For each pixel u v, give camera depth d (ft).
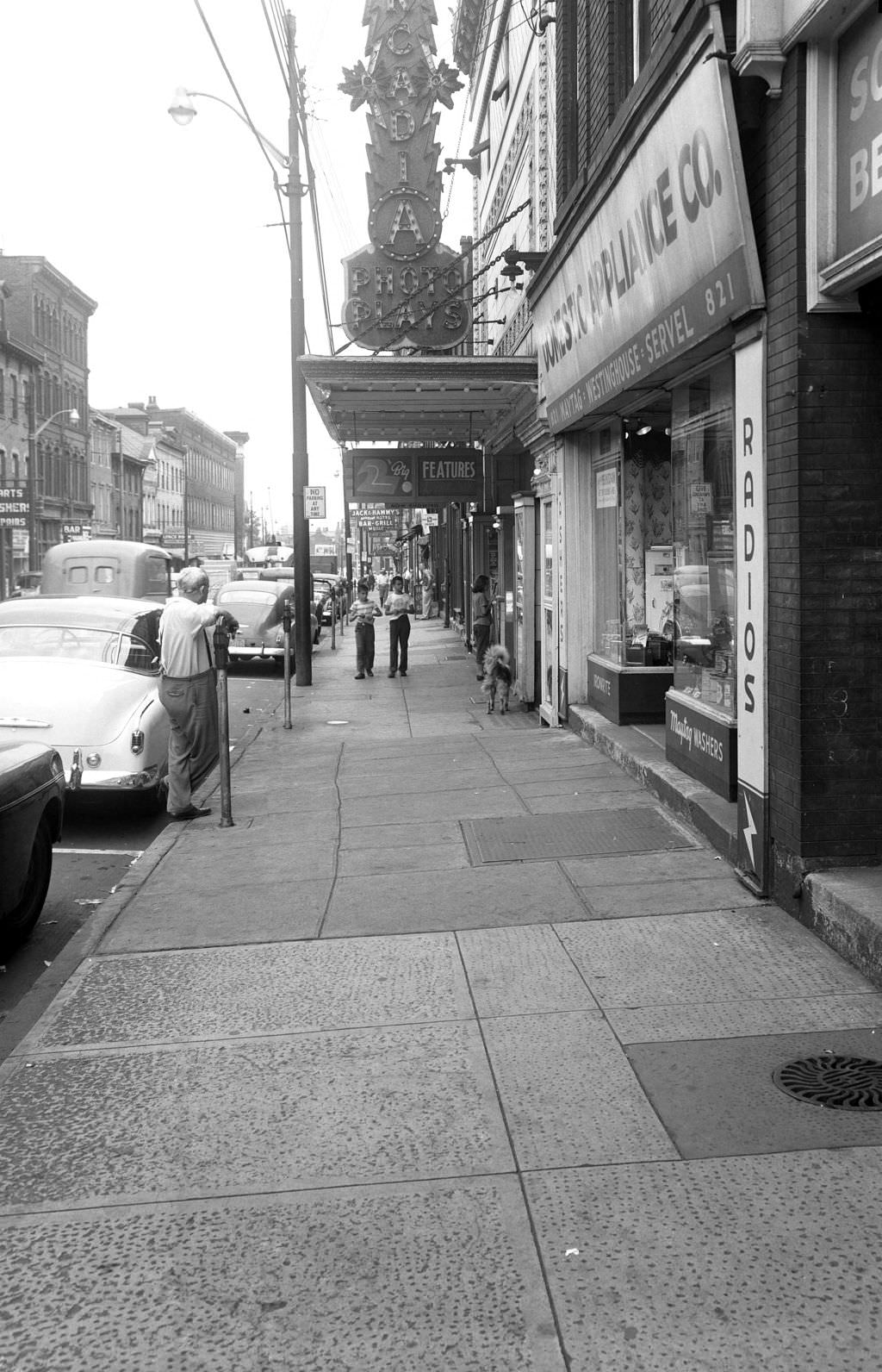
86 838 29.89
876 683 18.56
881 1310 9.56
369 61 54.65
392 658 69.21
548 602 44.91
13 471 202.80
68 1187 12.05
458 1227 11.01
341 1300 10.00
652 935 18.95
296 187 64.44
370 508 156.66
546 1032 15.43
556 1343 9.34
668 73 22.30
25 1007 18.02
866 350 18.16
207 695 29.96
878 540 18.37
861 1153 12.08
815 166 17.65
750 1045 14.76
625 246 27.63
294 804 31.65
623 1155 12.21
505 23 59.77
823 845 18.83
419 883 22.72
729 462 25.36
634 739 34.01
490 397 48.24
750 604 20.49
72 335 240.53
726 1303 9.71
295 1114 13.47
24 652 32.73
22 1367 9.31
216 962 18.83
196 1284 10.30
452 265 53.78
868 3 16.19
